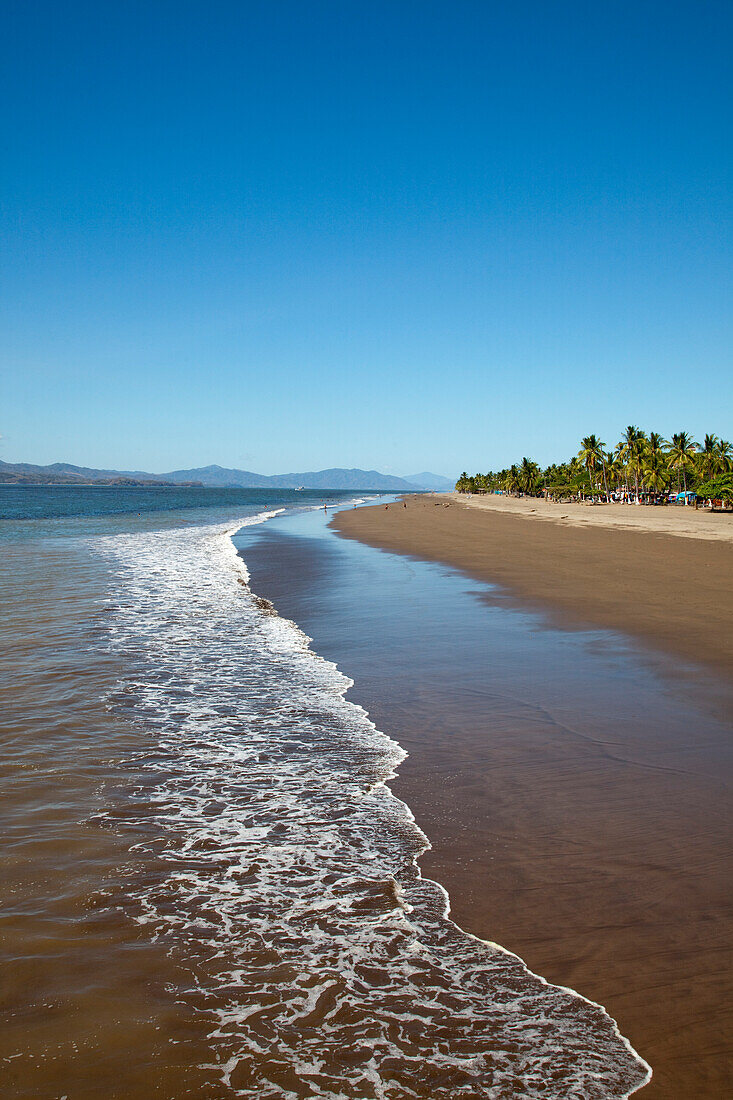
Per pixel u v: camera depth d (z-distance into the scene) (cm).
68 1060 347
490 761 721
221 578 2180
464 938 441
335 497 19625
